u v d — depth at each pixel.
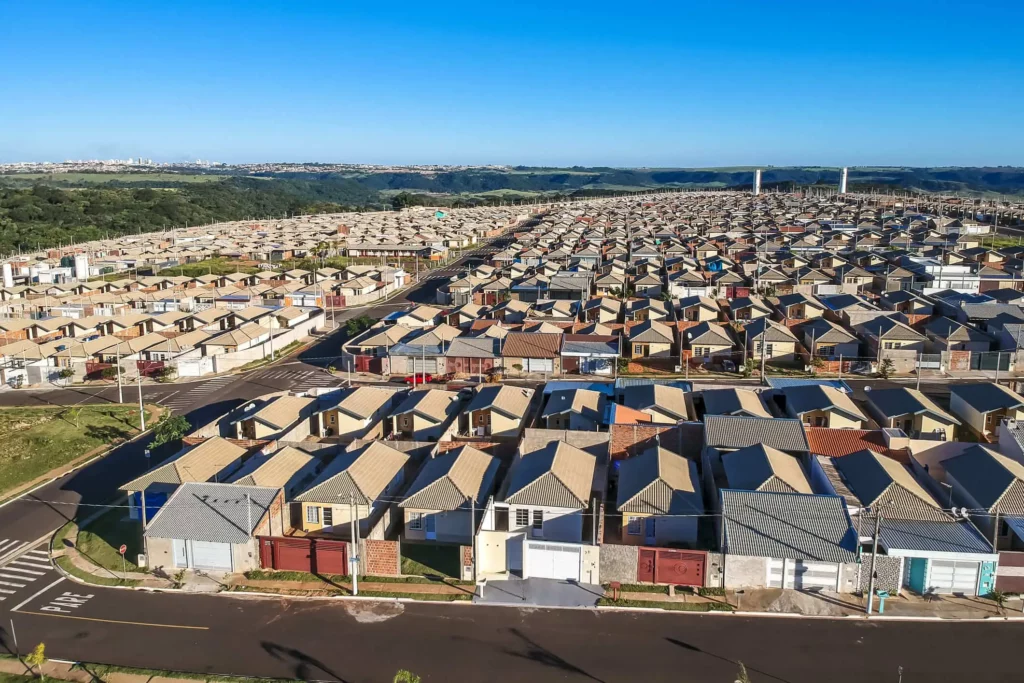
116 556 42.91
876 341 81.19
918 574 37.56
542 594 38.19
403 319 98.69
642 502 42.53
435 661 33.06
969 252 151.75
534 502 42.84
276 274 145.00
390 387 74.88
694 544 42.38
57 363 83.31
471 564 39.50
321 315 108.12
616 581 39.06
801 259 144.12
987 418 58.56
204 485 44.28
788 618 35.69
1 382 81.19
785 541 37.84
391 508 46.50
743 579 38.12
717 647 33.62
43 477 55.34
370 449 49.22
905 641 33.81
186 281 140.75
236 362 86.69
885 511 40.62
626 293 123.19
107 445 61.81
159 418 67.88
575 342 82.75
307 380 81.25
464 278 131.88
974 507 41.81
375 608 37.22
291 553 40.69
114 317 102.31
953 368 78.19
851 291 116.75
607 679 31.66
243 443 53.78
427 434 59.75
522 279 131.50
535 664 32.72
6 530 46.78
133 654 33.81
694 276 124.12
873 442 50.53
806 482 44.53
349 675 32.16
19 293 129.00
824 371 79.00
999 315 87.00
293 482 47.66
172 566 41.59
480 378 79.88
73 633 35.56
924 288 116.00
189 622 36.31
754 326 85.31
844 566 37.34
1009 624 34.97
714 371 80.50
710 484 47.03
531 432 54.31
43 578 40.84
